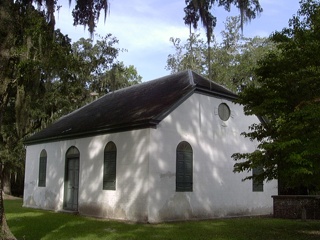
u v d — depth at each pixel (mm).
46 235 10492
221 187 16312
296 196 15914
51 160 20109
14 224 12914
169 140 14562
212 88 16453
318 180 9719
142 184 13906
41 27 10492
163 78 19812
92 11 11109
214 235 10789
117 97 21000
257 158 10047
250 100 10805
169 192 14258
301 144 9164
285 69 10273
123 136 15164
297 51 9984
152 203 13648
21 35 10086
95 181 16391
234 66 31531
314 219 15336
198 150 15641
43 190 20453
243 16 9820
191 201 14977
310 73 9602
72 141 18484
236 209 16797
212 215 15672
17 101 12891
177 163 14727
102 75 23109
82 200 17016
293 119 9445
